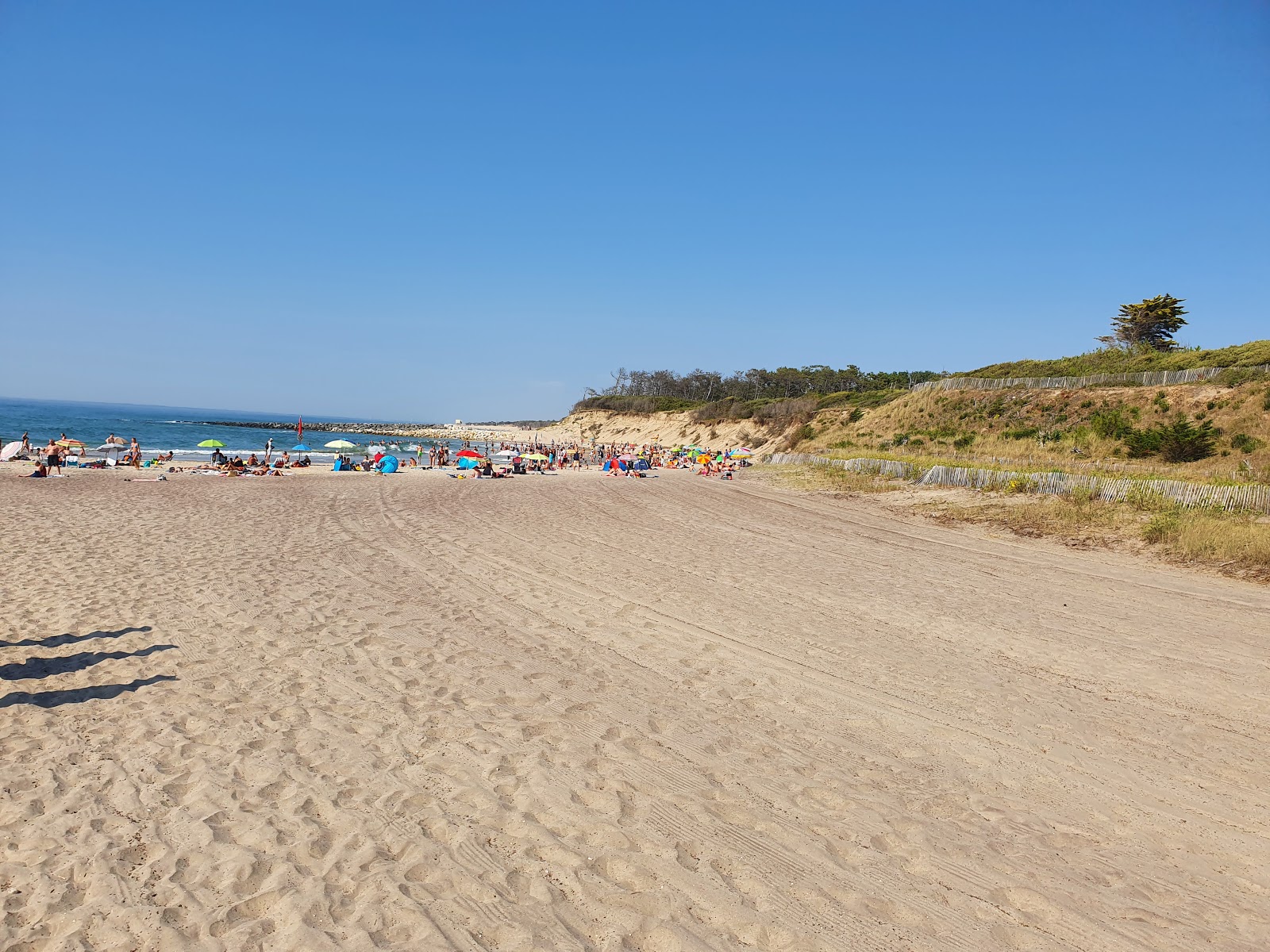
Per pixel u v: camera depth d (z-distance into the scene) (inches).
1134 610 382.9
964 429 1551.4
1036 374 1758.1
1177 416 1203.9
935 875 147.7
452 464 1993.1
